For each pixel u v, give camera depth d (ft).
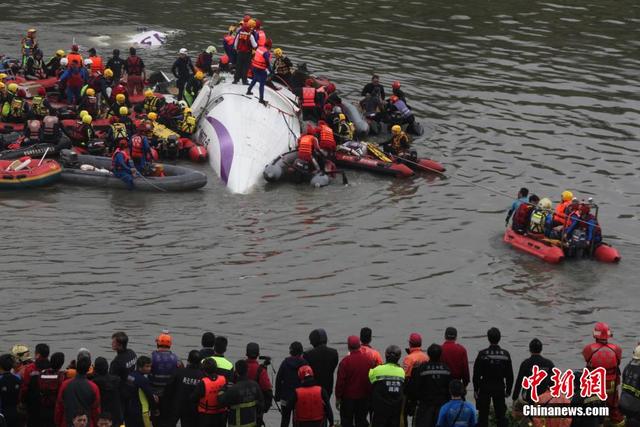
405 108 377.50
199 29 514.27
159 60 458.09
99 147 336.08
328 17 545.03
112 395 150.92
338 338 224.12
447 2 583.58
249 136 331.98
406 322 233.76
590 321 237.66
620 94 431.84
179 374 155.33
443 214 302.66
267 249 271.08
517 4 580.71
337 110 359.46
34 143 330.13
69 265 255.91
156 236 276.62
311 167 323.78
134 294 241.55
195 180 312.91
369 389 162.81
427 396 159.63
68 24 511.40
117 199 304.30
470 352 219.61
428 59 474.90
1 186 305.94
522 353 220.43
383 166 332.39
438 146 365.40
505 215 304.09
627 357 219.82
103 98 366.02
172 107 351.46
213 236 278.46
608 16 559.38
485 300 247.09
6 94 346.54
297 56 471.21
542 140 373.61
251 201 306.96
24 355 165.37
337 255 269.44
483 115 400.67
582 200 290.56
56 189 310.45
